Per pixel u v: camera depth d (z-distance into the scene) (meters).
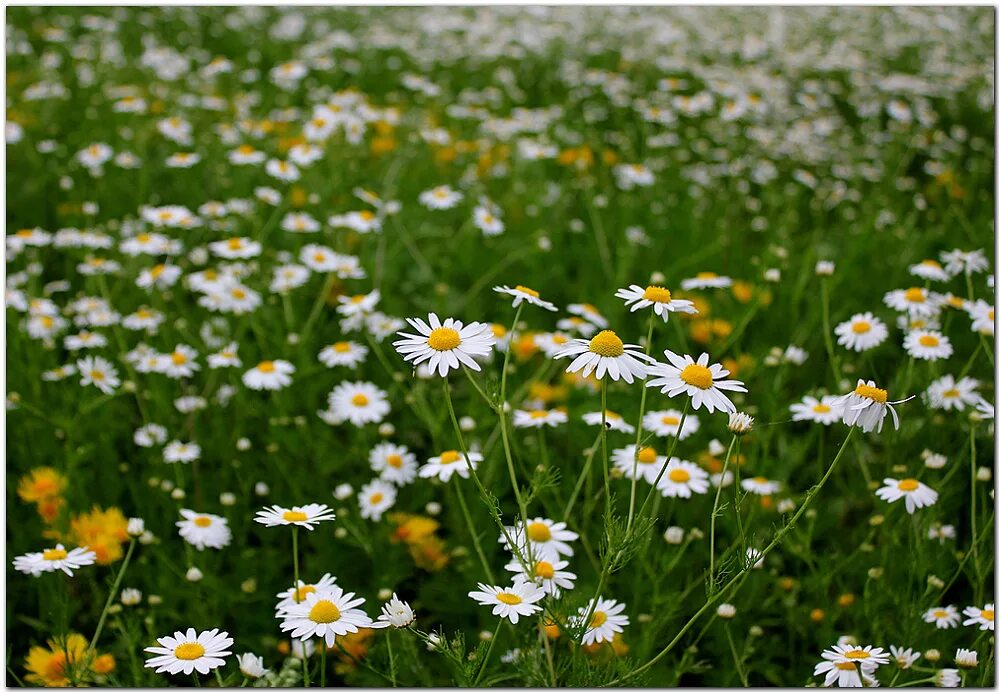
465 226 1.50
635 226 1.69
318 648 1.00
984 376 1.20
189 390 1.22
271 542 1.11
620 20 3.50
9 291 1.26
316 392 1.22
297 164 1.74
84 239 1.37
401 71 2.79
